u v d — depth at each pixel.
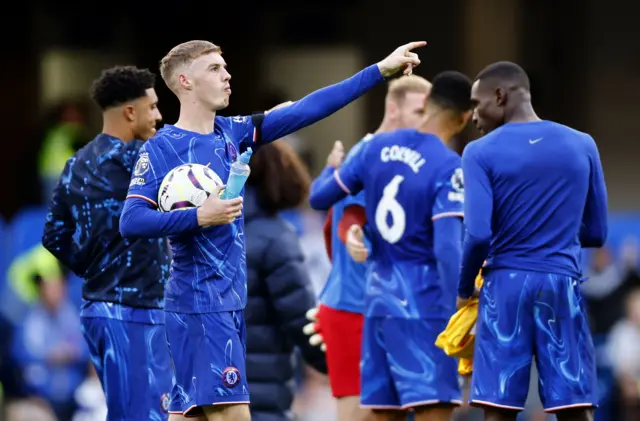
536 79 58.62
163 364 23.89
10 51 64.25
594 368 21.92
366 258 25.11
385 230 24.73
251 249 27.05
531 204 21.52
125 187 23.80
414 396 24.44
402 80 25.97
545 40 59.38
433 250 24.52
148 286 23.81
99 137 24.20
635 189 59.38
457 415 37.09
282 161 27.27
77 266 24.34
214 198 19.56
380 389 24.98
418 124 25.66
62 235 24.36
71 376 41.72
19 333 41.72
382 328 24.81
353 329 26.61
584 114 59.34
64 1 66.94
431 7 60.31
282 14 68.00
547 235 21.56
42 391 41.28
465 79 24.80
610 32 59.25
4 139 63.94
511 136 21.72
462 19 59.81
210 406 20.28
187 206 19.89
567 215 21.61
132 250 23.75
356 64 67.44
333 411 40.81
